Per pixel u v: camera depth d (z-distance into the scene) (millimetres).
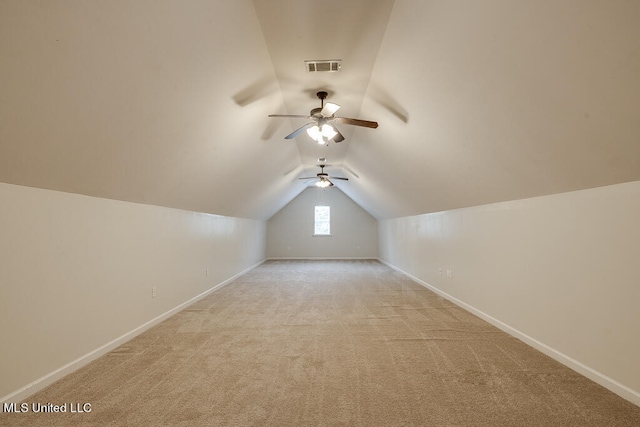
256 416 1658
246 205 6008
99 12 1345
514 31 1478
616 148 1607
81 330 2242
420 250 5547
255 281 5828
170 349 2562
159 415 1658
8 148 1567
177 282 3701
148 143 2326
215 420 1620
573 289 2166
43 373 1937
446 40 1839
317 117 2955
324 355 2445
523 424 1583
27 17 1179
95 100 1688
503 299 3002
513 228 2846
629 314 1775
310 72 2729
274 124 3729
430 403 1776
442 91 2256
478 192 3203
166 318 3416
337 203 9656
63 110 1597
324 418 1643
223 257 5391
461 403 1773
